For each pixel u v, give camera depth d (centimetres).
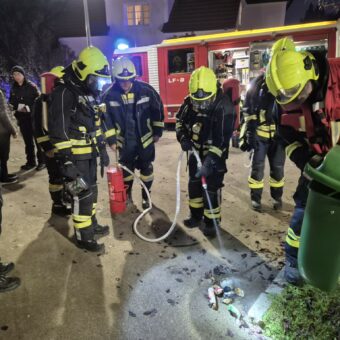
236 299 276
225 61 957
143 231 400
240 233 386
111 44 1769
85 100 330
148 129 438
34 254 354
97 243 360
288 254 285
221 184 371
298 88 218
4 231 407
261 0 1638
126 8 1728
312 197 167
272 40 888
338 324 243
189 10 1730
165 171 635
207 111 353
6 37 1554
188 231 396
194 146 373
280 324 247
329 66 225
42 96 404
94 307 273
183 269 321
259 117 412
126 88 416
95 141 348
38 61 1656
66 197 356
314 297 269
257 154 424
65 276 315
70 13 1800
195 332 244
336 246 164
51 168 432
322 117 226
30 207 480
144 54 1046
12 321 259
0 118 559
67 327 252
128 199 475
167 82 1035
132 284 301
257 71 898
